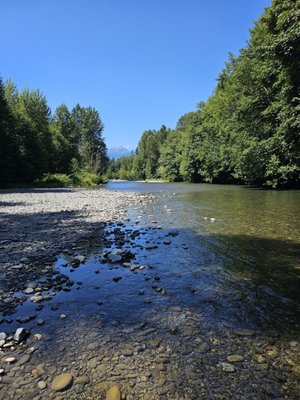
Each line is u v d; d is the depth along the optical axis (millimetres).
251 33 29109
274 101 25906
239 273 5879
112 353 3330
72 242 8305
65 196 23859
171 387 2793
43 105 55750
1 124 39125
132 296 4883
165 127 120625
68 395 2684
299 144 18547
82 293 4992
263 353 3332
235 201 18531
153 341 3582
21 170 42281
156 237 8891
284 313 4273
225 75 46438
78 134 91000
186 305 4559
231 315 4234
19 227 10320
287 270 5996
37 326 3914
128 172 120812
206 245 7914
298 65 15617
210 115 52406
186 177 63531
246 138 30203
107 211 14422
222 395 2693
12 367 3076
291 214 12703
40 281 5441
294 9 15266
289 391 2740
